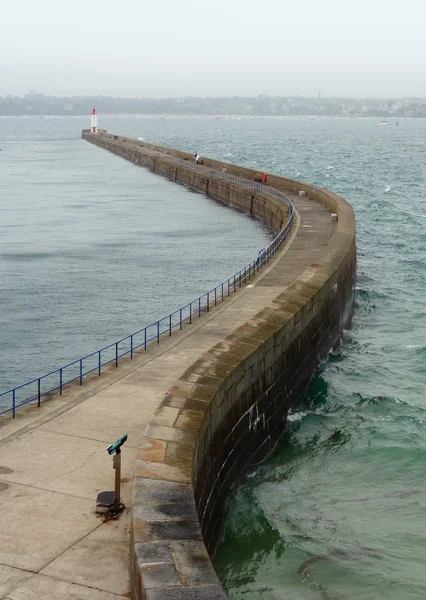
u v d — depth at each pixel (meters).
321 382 26.34
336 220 47.91
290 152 175.38
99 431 16.31
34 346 31.38
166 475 13.20
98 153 152.75
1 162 130.12
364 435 21.69
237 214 67.31
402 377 27.00
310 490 18.55
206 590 9.67
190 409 16.11
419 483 18.69
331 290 29.59
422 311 36.81
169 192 84.75
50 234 57.69
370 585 14.56
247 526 16.77
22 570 11.34
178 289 40.41
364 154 171.88
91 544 12.00
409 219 68.19
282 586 14.58
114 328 33.78
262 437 21.05
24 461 14.80
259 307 27.59
